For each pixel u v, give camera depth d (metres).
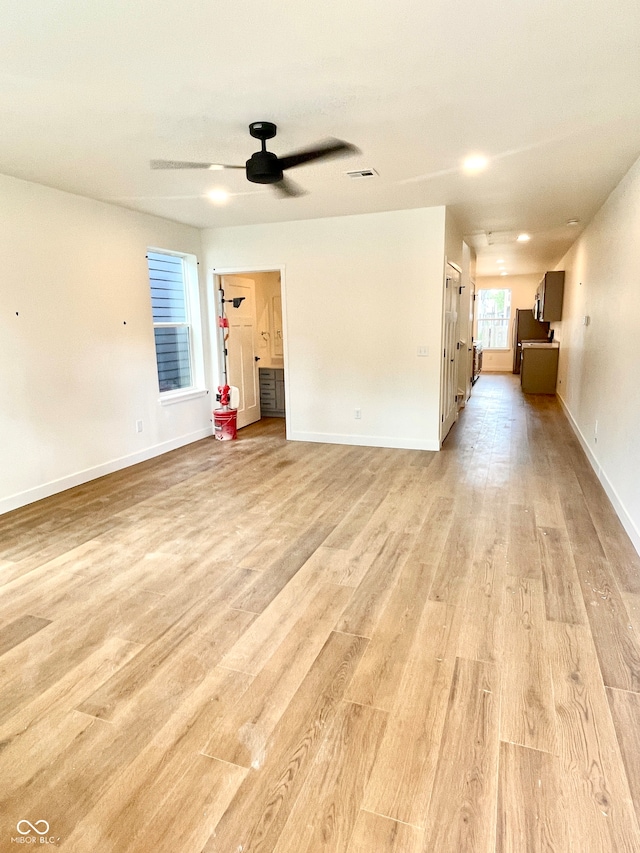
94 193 4.12
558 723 1.76
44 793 1.54
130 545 3.22
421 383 5.27
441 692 1.92
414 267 5.05
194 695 1.94
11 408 3.76
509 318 13.06
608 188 4.16
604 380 4.39
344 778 1.57
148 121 2.69
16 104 2.47
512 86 2.35
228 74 2.21
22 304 3.79
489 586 2.66
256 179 2.82
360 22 1.84
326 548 3.13
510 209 4.96
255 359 7.03
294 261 5.52
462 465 4.79
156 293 5.39
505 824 1.42
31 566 2.96
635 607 2.45
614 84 2.34
